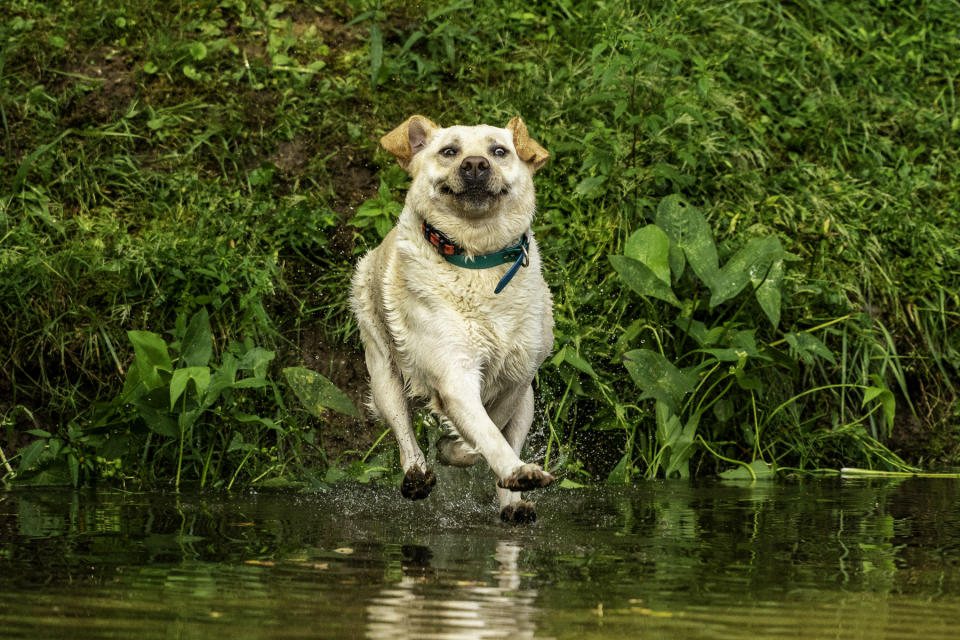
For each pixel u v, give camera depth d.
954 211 8.43
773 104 9.05
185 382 5.39
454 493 5.50
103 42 8.24
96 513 4.58
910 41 10.03
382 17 8.77
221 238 6.96
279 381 6.56
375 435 6.60
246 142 7.78
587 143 7.41
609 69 7.17
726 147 8.09
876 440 6.89
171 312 6.60
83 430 5.78
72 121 7.73
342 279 7.07
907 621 2.76
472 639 2.53
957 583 3.23
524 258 4.85
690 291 6.86
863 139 8.94
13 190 7.22
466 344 4.77
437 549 3.75
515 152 4.91
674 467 6.38
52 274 6.48
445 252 4.78
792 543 3.93
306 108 8.06
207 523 4.33
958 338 7.63
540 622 2.70
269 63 8.37
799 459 6.85
